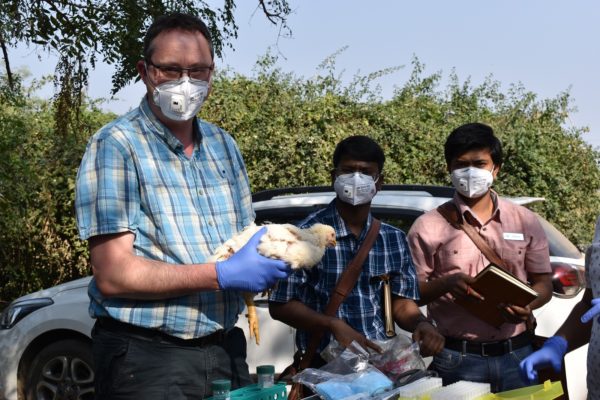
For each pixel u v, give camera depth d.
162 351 2.96
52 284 10.45
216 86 10.73
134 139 2.98
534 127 11.36
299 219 6.06
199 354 3.02
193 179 3.09
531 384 3.76
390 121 10.91
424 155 10.98
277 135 10.18
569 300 5.31
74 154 10.07
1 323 6.70
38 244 10.20
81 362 6.34
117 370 2.96
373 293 3.91
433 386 3.08
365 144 3.94
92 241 2.90
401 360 3.43
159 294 2.83
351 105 11.12
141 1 8.05
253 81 10.99
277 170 10.24
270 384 2.91
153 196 2.96
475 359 4.13
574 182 11.73
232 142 3.38
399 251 3.97
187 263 2.96
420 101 11.89
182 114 2.98
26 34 7.88
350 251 3.89
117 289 2.84
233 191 3.25
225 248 2.95
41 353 6.45
